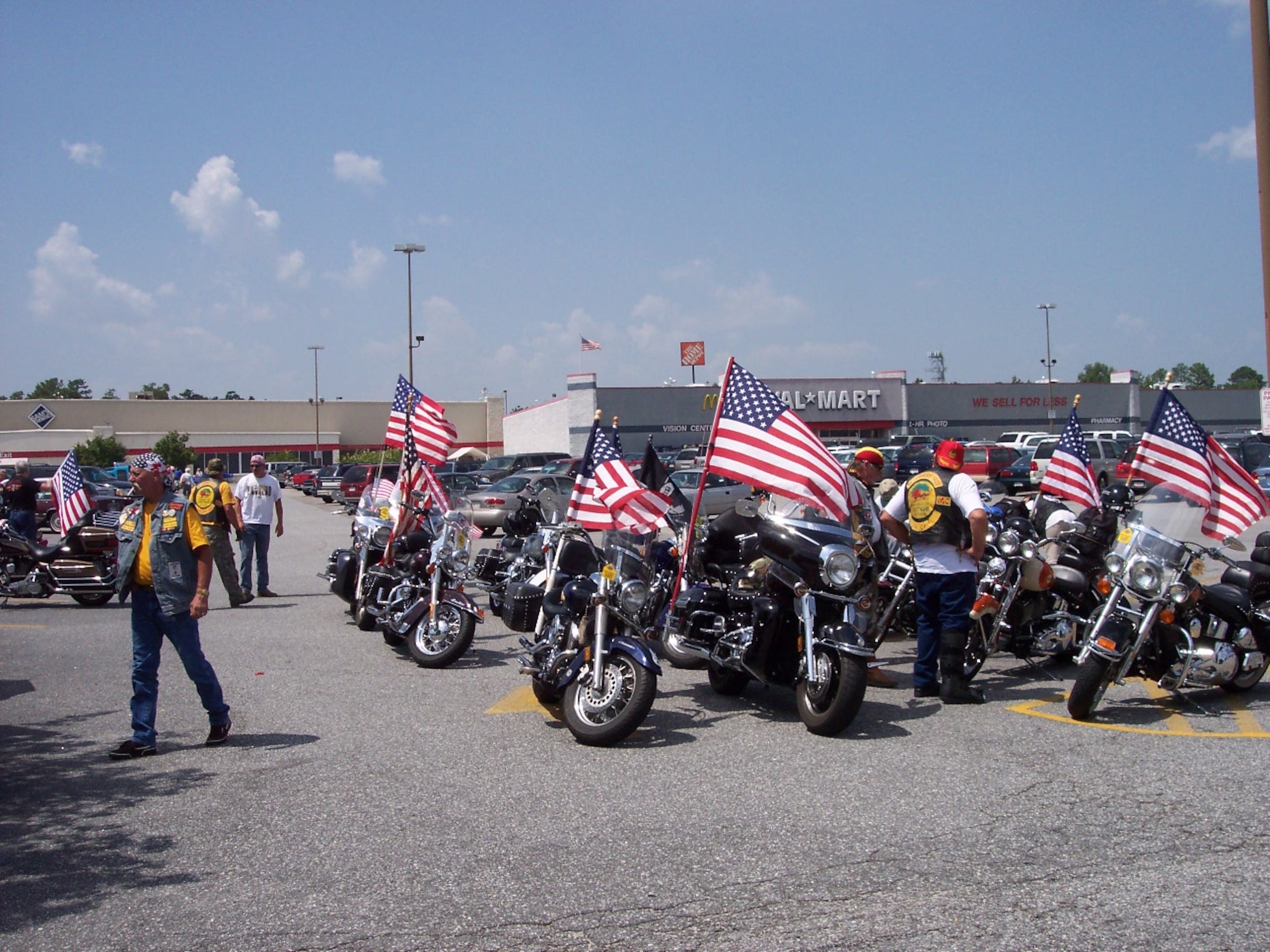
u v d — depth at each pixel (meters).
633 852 4.61
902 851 4.56
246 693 7.93
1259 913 3.88
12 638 10.73
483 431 86.44
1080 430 10.71
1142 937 3.71
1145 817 4.94
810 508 6.98
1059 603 8.28
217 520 12.55
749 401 7.42
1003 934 3.75
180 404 81.56
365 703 7.57
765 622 6.75
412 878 4.36
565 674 6.60
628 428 56.22
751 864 4.44
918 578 7.46
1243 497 7.31
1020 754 6.03
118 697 7.89
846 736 6.50
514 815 5.12
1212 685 7.19
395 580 10.17
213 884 4.33
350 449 87.44
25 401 77.12
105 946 3.78
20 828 5.04
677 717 7.09
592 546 7.50
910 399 62.91
